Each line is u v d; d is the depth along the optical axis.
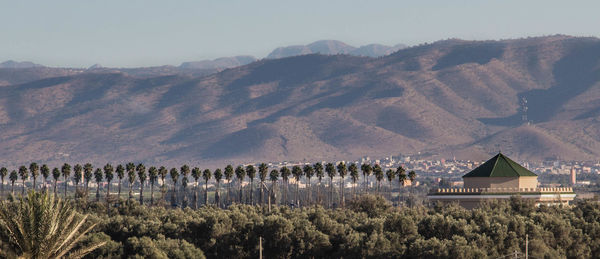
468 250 189.25
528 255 199.00
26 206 118.38
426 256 191.62
